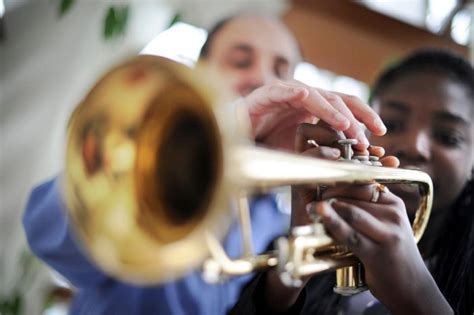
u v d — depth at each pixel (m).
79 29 2.02
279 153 0.49
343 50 2.04
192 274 1.09
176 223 0.50
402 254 0.52
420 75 0.82
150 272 0.50
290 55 1.33
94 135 0.55
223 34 1.33
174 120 0.50
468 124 0.79
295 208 0.63
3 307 1.98
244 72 1.28
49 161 2.08
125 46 2.03
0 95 2.08
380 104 0.83
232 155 0.44
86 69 2.02
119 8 1.80
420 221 0.68
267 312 0.68
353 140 0.62
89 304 1.18
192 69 0.47
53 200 1.04
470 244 0.72
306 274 0.54
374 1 2.00
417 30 1.92
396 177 0.61
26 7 2.05
